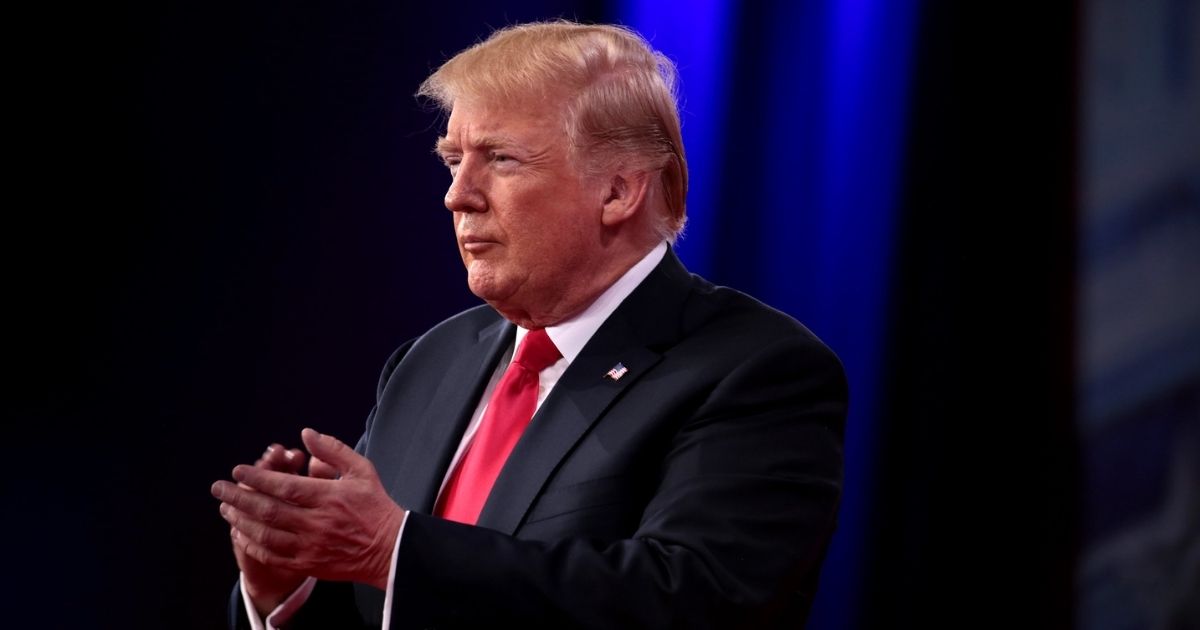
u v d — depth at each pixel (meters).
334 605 5.53
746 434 5.12
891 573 13.08
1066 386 12.42
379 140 13.88
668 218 5.81
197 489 13.84
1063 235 12.46
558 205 5.40
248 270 13.86
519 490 5.14
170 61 13.70
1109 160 12.28
